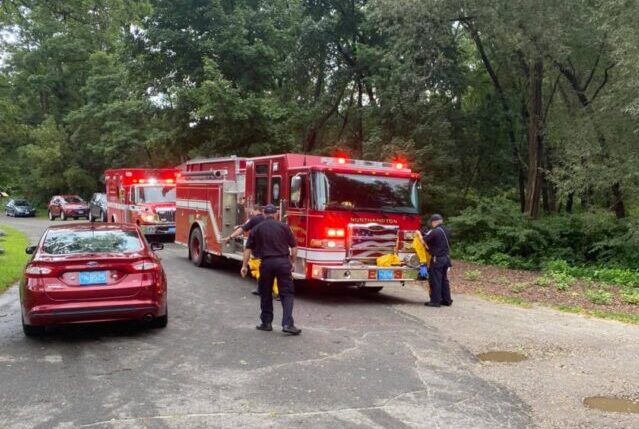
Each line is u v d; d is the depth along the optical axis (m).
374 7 21.03
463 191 23.69
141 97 28.56
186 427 4.74
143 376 6.12
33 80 46.97
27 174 47.91
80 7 14.34
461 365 6.75
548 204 26.77
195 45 23.45
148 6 15.09
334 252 10.68
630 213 19.38
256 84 24.23
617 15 14.83
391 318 9.49
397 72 20.38
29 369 6.36
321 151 25.77
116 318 7.53
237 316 9.27
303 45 26.14
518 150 25.09
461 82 22.23
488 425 4.91
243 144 24.34
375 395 5.59
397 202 11.27
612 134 16.80
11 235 23.31
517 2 16.48
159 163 36.78
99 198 32.69
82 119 40.50
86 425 4.76
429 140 21.16
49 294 7.21
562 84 21.80
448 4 17.42
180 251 19.22
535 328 8.91
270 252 8.12
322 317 9.41
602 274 14.94
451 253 19.27
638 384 6.18
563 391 5.90
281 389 5.72
